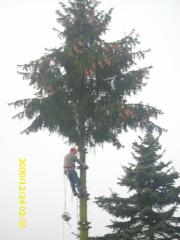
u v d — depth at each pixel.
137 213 18.08
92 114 13.12
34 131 13.33
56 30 13.38
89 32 13.40
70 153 13.20
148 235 17.36
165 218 17.28
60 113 12.75
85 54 12.48
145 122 13.02
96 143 13.54
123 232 16.80
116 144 13.55
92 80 13.45
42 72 12.49
